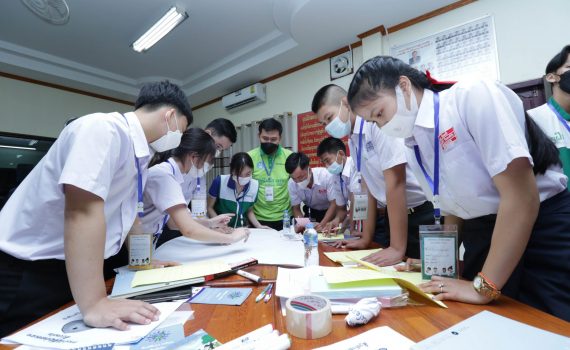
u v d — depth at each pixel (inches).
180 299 28.8
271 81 157.5
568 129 63.6
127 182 35.6
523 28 89.2
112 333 22.3
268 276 34.8
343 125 55.0
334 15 106.5
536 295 29.7
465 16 99.0
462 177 31.1
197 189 81.7
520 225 24.8
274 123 102.8
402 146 44.0
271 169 106.3
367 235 52.2
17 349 20.4
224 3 110.7
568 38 82.6
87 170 26.4
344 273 29.1
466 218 35.7
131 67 159.0
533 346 17.9
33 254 30.5
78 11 112.3
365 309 22.6
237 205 96.9
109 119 31.4
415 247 56.1
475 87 28.5
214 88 172.9
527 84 87.3
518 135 25.5
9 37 127.6
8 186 131.1
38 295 30.6
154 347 20.1
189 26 124.1
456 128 30.5
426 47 106.0
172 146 41.1
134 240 39.0
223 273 35.0
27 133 150.9
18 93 149.2
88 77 161.0
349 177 74.9
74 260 25.4
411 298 26.6
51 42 132.5
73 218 26.0
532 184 25.2
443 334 19.6
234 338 20.9
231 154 172.2
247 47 140.7
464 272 35.8
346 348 18.7
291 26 113.4
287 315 21.8
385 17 108.0
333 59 132.9
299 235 64.6
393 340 19.4
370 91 32.4
